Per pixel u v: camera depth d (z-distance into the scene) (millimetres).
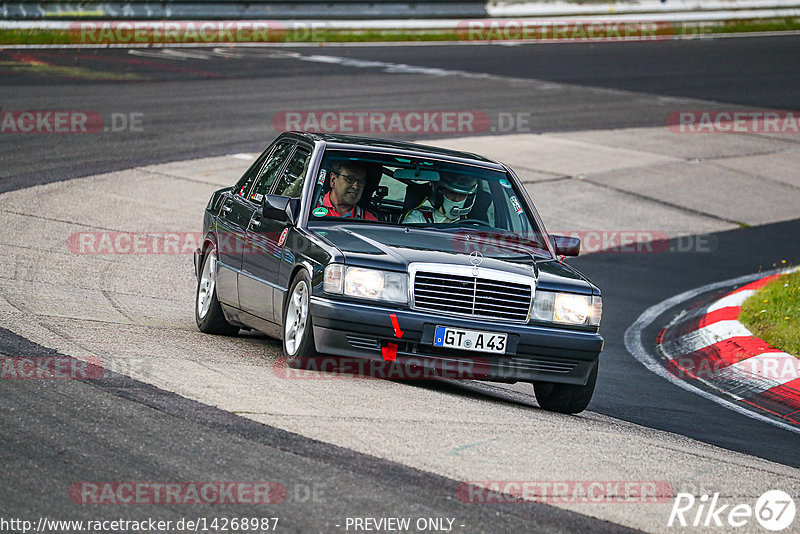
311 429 16906
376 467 15438
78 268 32219
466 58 92188
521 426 18953
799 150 66500
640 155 61688
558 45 102688
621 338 31938
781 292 33750
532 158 58438
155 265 34375
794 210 53719
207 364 21094
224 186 46656
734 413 24469
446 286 20812
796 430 23422
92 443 15508
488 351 20766
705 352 30344
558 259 23297
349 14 100250
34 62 74688
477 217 23578
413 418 18344
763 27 117938
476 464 16141
